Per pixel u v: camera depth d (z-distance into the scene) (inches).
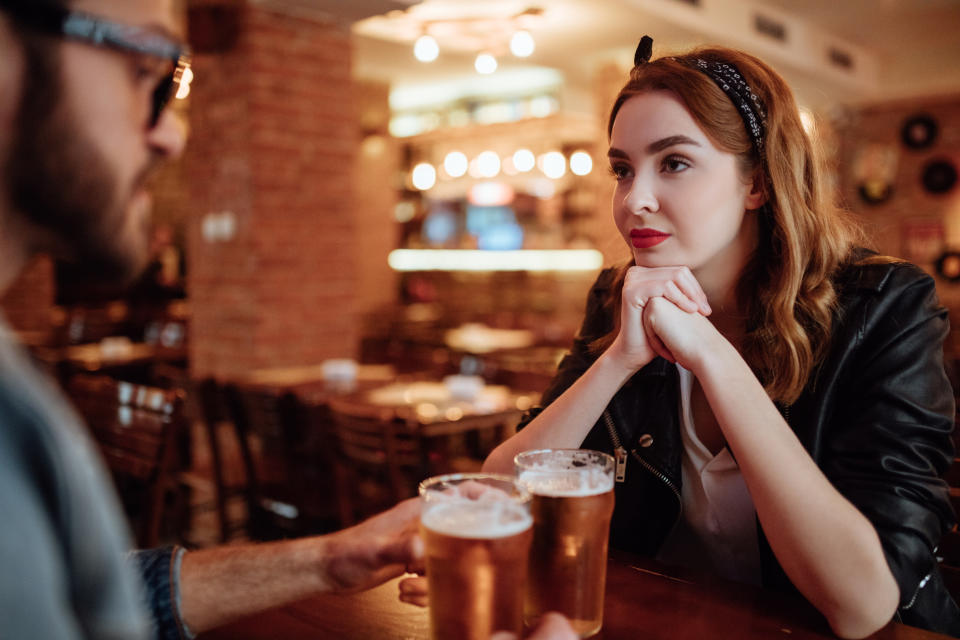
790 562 33.8
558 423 43.2
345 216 189.8
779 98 42.4
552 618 26.5
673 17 209.5
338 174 187.6
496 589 25.4
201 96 180.2
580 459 31.7
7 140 17.3
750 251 46.3
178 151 21.1
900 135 324.2
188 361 193.6
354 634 33.1
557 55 255.4
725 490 45.3
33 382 14.7
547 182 374.3
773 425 35.5
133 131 19.3
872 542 33.1
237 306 176.4
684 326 38.4
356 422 99.2
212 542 129.7
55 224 18.6
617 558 42.6
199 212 183.9
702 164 40.5
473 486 28.4
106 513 15.5
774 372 43.4
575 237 378.6
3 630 12.7
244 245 173.9
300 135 179.5
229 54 172.9
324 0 170.4
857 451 39.1
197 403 126.6
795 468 34.4
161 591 32.4
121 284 20.8
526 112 363.3
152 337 223.1
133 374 182.1
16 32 16.8
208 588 32.9
